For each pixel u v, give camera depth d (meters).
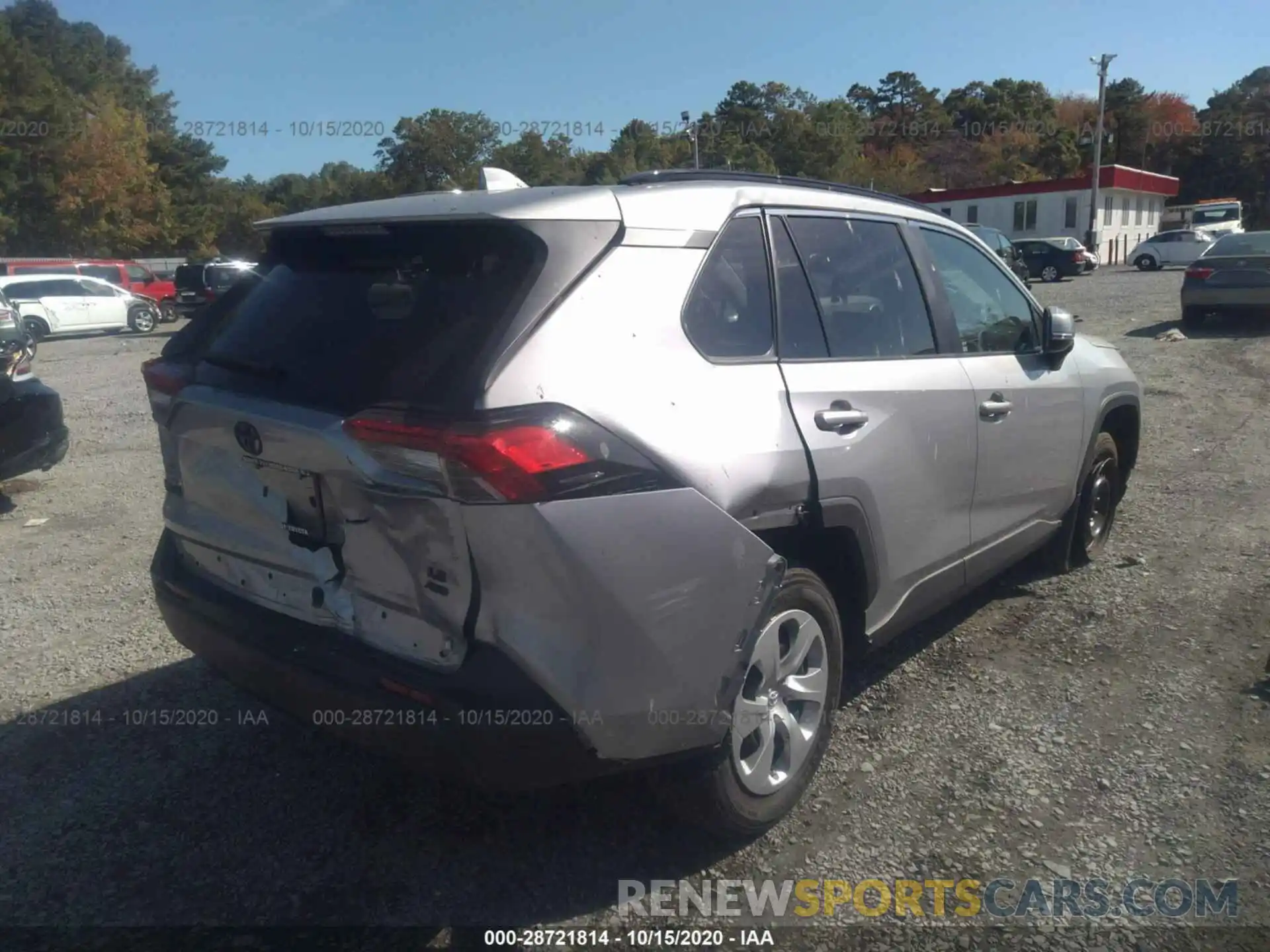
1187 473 7.29
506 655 2.56
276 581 3.08
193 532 3.34
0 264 27.23
